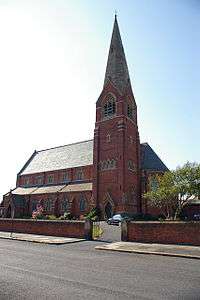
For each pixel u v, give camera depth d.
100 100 63.00
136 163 60.38
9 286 9.97
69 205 61.34
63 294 9.03
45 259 16.11
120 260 16.11
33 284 10.27
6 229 38.09
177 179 45.47
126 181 55.03
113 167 56.53
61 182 70.50
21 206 70.75
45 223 32.84
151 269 13.37
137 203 57.59
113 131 58.72
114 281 10.85
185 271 12.92
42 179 75.75
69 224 30.27
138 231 25.64
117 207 53.69
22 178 82.06
